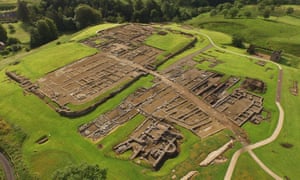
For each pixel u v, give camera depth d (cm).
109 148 5444
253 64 8581
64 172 3869
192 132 5759
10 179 5125
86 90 7269
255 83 7338
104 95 6975
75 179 3712
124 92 7194
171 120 6091
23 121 6294
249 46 9656
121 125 6053
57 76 7944
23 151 5603
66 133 5909
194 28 12312
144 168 4972
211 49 9712
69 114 6366
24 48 10975
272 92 7119
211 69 8231
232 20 13462
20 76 7988
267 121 6084
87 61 8762
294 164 4934
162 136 5644
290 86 7431
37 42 11162
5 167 5400
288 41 10981
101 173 3956
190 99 6850
